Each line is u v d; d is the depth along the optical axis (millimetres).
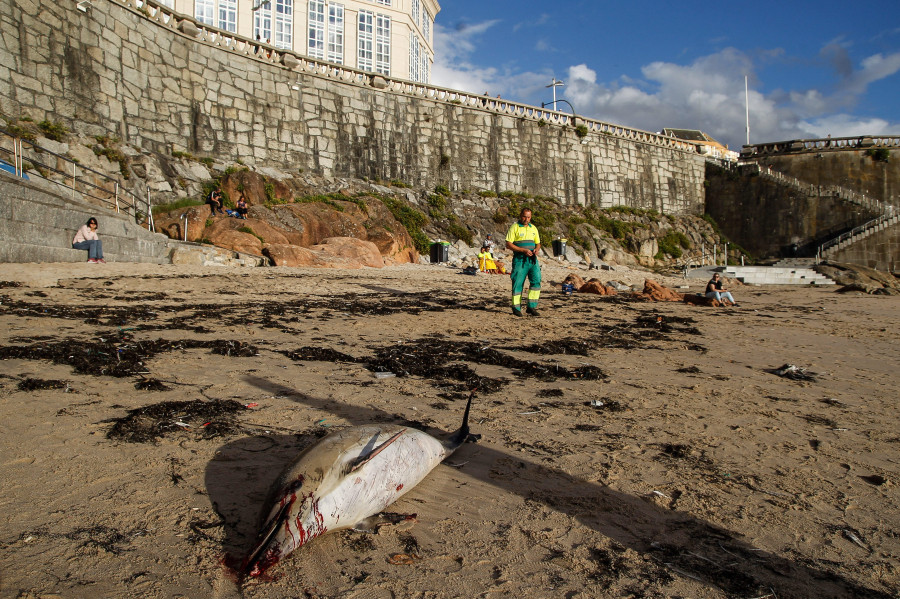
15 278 11625
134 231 17859
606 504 2879
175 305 9930
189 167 26516
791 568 2354
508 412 4422
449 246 33969
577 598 2082
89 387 4469
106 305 9352
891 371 6777
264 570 2160
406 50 52969
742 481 3240
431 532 2539
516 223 10867
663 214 49688
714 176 52125
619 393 5211
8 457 3062
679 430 4148
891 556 2475
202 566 2168
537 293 11141
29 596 1913
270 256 21266
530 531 2580
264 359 5840
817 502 2996
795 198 47312
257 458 3188
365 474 2506
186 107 27781
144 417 3746
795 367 6504
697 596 2129
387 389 4879
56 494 2678
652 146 50125
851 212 45219
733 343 8742
